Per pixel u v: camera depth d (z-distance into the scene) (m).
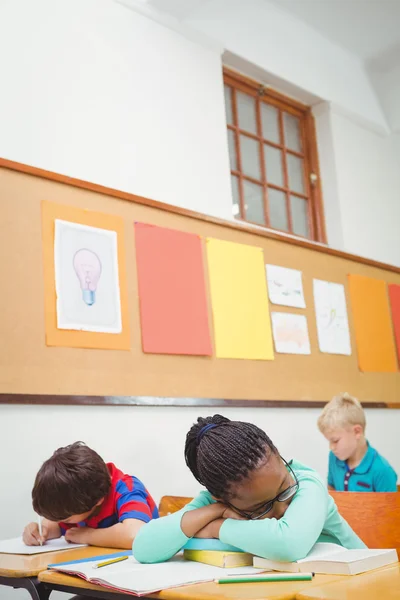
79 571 1.25
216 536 1.34
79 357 2.65
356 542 1.48
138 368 2.85
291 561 1.21
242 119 4.19
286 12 4.39
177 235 3.17
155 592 1.05
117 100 3.15
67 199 2.77
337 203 4.46
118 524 1.82
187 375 3.04
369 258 4.50
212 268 3.29
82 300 2.71
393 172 5.00
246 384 3.31
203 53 3.69
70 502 1.81
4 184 2.56
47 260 2.63
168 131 3.36
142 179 3.17
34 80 2.84
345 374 3.93
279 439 3.43
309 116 4.64
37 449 2.46
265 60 4.14
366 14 4.44
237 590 1.04
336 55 4.75
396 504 1.71
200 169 3.48
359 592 0.99
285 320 3.62
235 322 3.33
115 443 2.71
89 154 2.97
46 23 2.94
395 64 4.97
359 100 4.82
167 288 3.05
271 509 1.34
